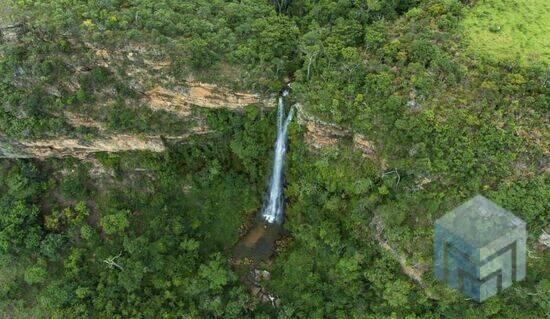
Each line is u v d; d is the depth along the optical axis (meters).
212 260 49.81
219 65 46.31
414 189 43.47
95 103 47.66
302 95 45.78
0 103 46.81
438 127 41.06
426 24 45.69
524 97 40.78
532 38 43.25
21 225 49.88
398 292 44.72
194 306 48.28
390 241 44.72
